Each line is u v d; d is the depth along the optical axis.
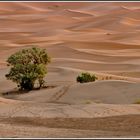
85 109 64.94
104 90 109.06
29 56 140.62
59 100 104.69
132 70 194.38
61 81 147.50
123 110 63.97
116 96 101.81
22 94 121.75
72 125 54.31
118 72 187.25
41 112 63.91
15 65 133.75
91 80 139.00
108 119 57.53
